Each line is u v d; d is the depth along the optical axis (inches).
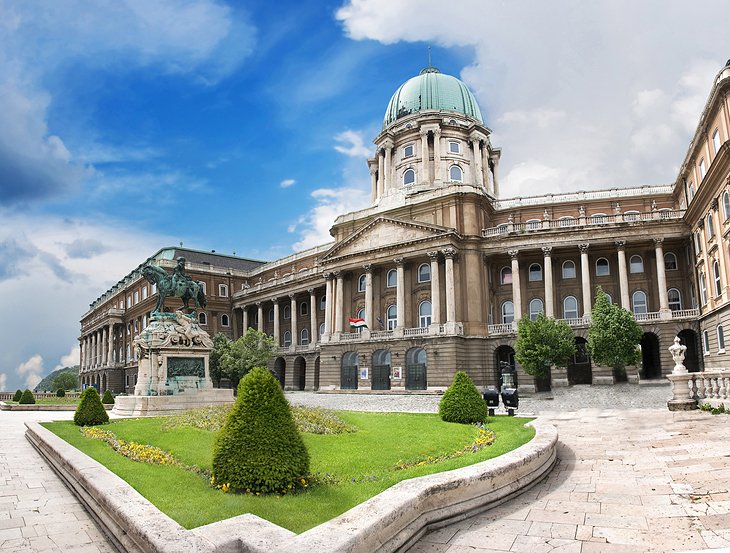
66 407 1830.7
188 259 3786.9
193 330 1339.8
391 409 1691.7
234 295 3656.5
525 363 1920.5
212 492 403.9
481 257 2367.1
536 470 461.4
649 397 1563.7
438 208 2465.6
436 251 2325.3
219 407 971.9
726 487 391.9
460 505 364.8
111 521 350.9
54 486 507.8
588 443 654.5
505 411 1429.6
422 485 349.1
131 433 787.4
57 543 342.0
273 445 412.5
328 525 275.3
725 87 1477.6
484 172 3297.2
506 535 325.4
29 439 864.3
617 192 2541.8
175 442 673.6
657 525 323.9
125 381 4023.1
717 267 1779.0
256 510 350.9
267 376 440.1
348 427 778.8
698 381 942.4
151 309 3614.7
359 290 2674.7
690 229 2097.7
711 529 309.3
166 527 287.1
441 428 807.7
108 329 4389.8
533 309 2417.6
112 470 498.6
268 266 3671.3
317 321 3149.6
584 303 2201.0
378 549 279.6
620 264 2191.2
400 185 3218.5
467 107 3395.7
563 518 352.2
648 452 554.9
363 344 2475.4
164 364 1284.4
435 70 3624.5
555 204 2556.6
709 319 1868.8
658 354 2140.7
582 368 2257.6
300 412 816.3
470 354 2257.6
